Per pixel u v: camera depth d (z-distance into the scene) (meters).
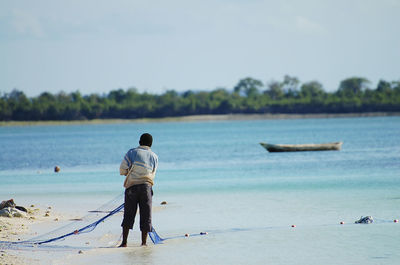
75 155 189.00
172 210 58.84
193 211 57.84
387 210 55.53
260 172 107.00
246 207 59.88
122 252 39.09
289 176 96.50
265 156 158.38
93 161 157.12
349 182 83.12
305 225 48.22
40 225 50.41
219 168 119.75
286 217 52.69
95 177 104.31
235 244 41.25
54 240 42.50
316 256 37.22
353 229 45.81
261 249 39.50
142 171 40.31
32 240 43.44
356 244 40.34
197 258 37.25
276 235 44.12
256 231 45.97
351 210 55.91
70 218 54.75
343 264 35.09
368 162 124.88
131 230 47.88
